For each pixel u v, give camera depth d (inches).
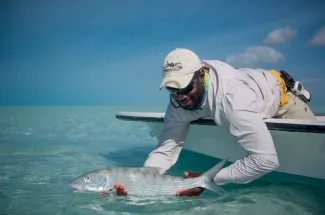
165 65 111.4
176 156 135.0
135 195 117.1
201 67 112.7
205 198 120.6
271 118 127.7
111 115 709.3
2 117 631.8
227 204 114.3
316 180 131.6
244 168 107.6
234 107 105.6
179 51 111.1
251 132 103.9
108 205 113.7
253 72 127.3
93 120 546.9
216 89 111.6
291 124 119.5
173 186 116.6
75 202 116.8
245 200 118.3
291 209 109.5
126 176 118.0
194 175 122.6
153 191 117.0
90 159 207.8
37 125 446.9
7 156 216.2
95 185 119.0
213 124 140.3
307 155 127.2
